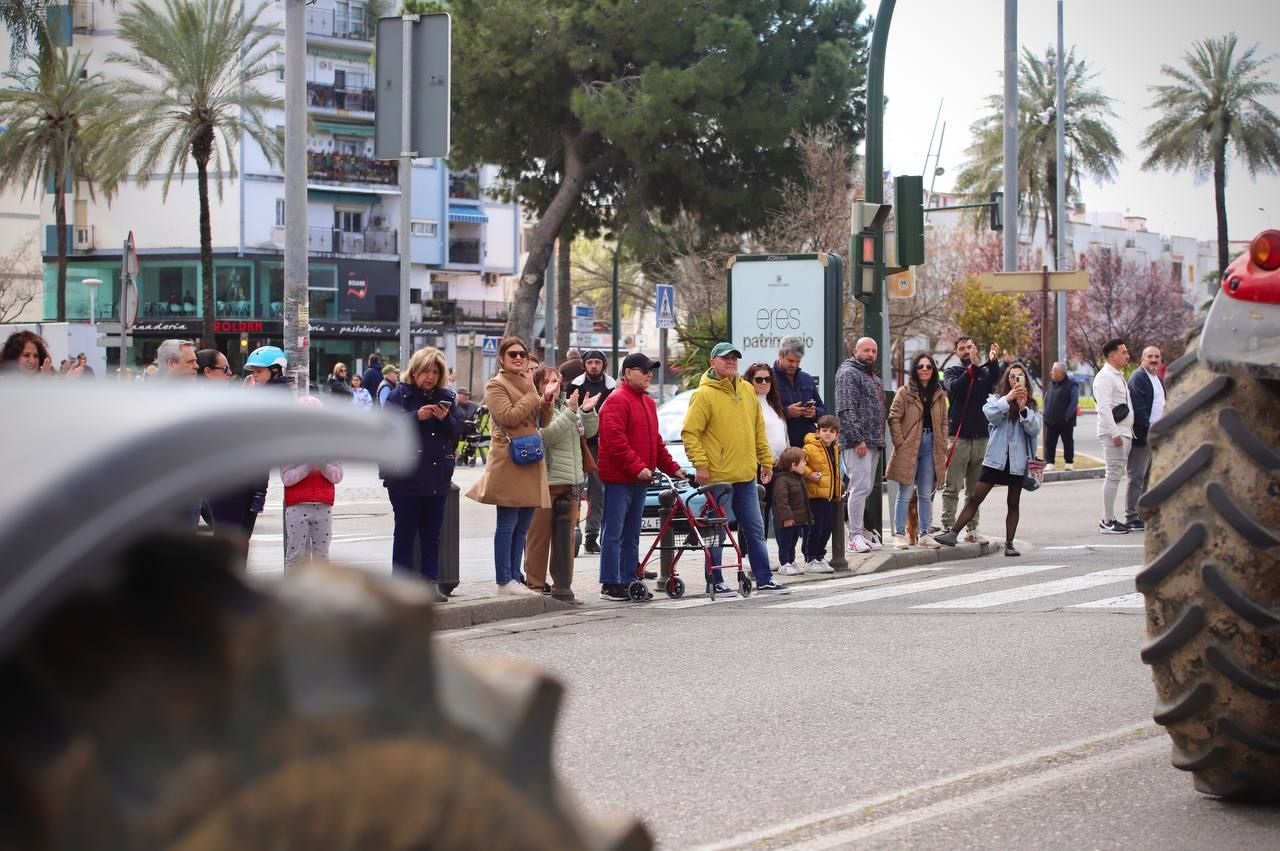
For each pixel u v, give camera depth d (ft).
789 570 46.06
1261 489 16.93
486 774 3.77
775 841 17.38
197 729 3.31
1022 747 22.08
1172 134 156.56
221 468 3.29
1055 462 96.27
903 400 49.93
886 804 18.94
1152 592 17.67
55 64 76.38
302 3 47.96
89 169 153.58
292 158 48.21
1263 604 16.99
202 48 141.69
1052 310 224.74
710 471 41.24
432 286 243.19
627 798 19.51
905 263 51.08
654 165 123.75
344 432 3.72
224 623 3.42
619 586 40.50
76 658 3.25
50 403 3.41
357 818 3.48
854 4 128.57
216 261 208.44
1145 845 16.89
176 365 32.58
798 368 47.98
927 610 37.22
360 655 3.60
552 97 125.18
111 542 3.04
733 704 25.62
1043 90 174.60
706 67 119.34
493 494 37.70
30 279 201.77
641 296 208.33
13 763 3.14
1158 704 18.08
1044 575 44.29
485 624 36.14
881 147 51.65
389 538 59.72
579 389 51.49
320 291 215.51
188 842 3.23
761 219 130.62
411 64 45.32
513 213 250.78
